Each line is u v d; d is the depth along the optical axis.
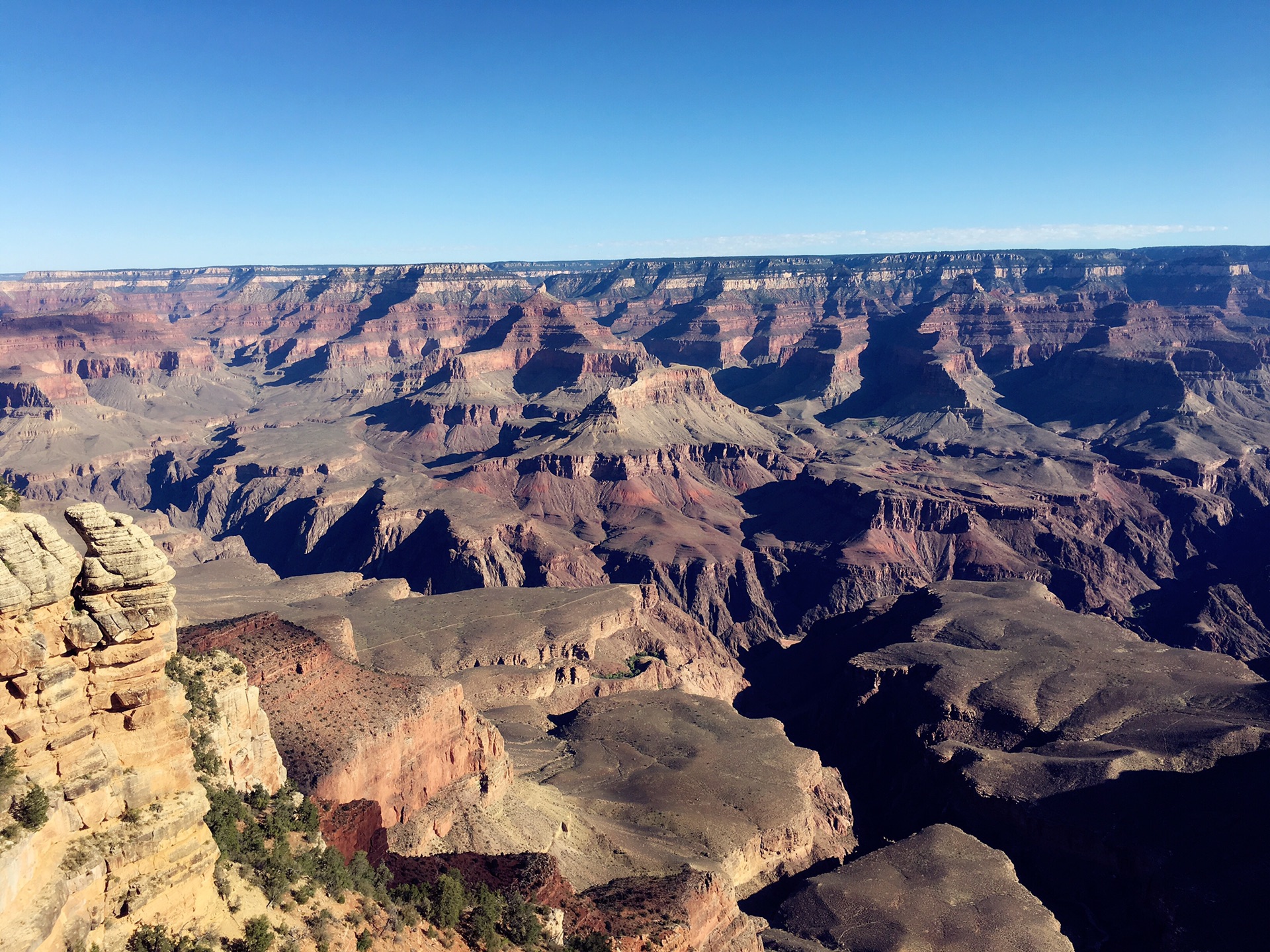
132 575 32.22
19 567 29.14
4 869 26.17
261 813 48.09
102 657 31.70
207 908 34.16
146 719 32.72
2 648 28.22
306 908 40.69
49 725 29.58
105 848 30.48
